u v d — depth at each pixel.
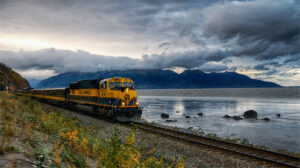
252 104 73.75
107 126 17.53
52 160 5.97
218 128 29.95
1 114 10.75
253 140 23.05
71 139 8.62
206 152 11.34
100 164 6.14
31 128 8.89
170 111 51.66
